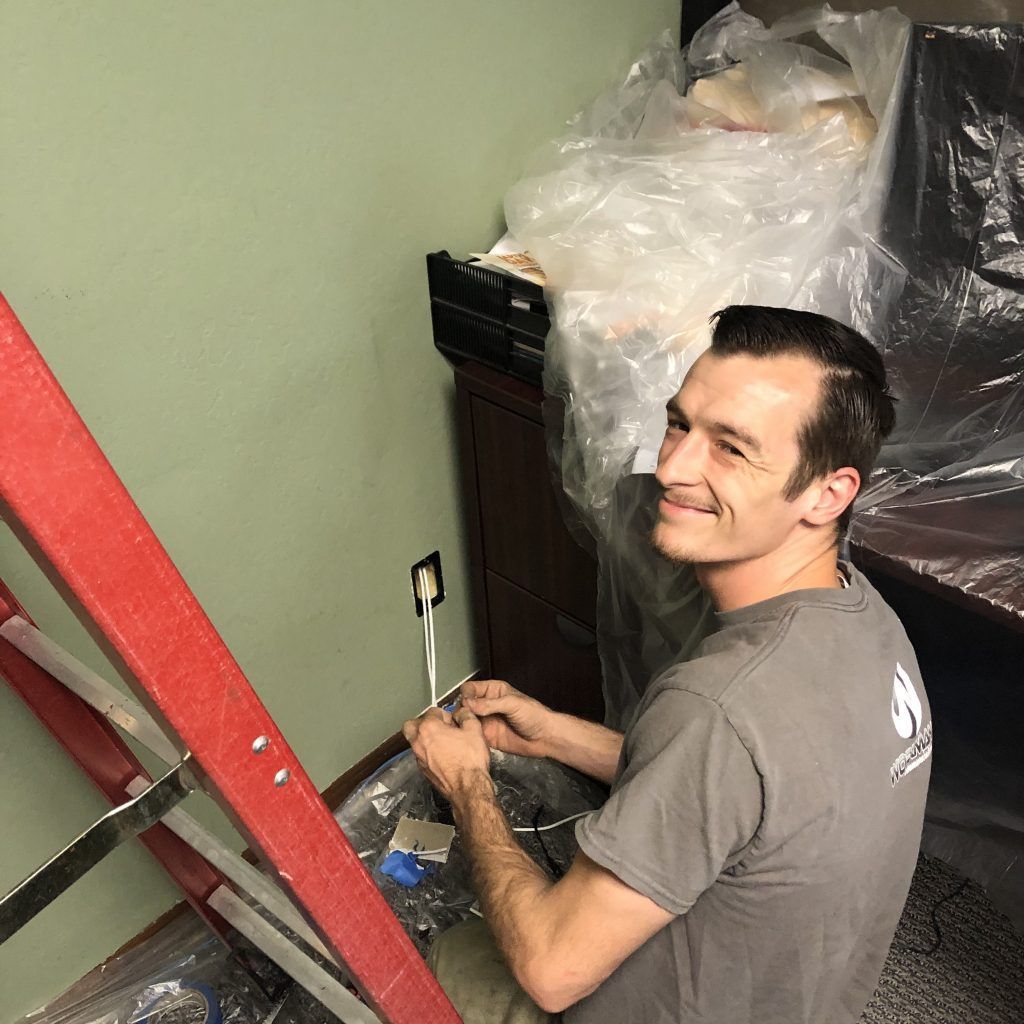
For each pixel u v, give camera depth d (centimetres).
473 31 122
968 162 122
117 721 89
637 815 71
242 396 119
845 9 139
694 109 140
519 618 159
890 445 115
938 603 121
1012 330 121
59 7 87
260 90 104
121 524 50
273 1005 136
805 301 121
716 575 83
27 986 136
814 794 69
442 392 145
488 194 136
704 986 81
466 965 108
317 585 143
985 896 146
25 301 96
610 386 117
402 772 155
